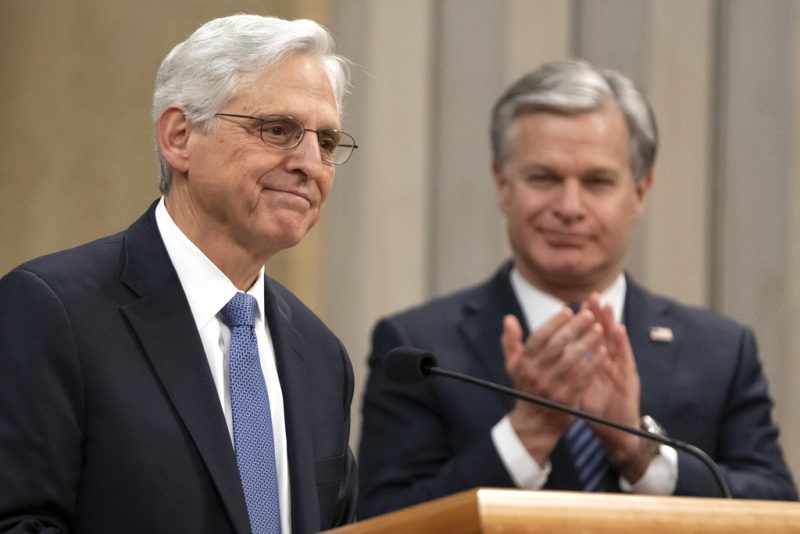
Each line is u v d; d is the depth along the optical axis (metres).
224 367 7.75
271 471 7.57
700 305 15.80
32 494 6.97
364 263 15.58
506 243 15.72
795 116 15.64
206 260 7.81
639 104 11.52
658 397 11.03
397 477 10.89
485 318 11.41
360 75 15.68
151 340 7.46
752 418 11.27
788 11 15.76
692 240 15.80
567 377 10.29
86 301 7.43
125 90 15.13
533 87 11.45
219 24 7.80
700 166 15.86
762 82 15.88
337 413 8.23
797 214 15.59
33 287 7.36
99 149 15.12
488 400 10.98
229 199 7.63
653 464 10.63
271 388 7.91
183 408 7.36
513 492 5.68
